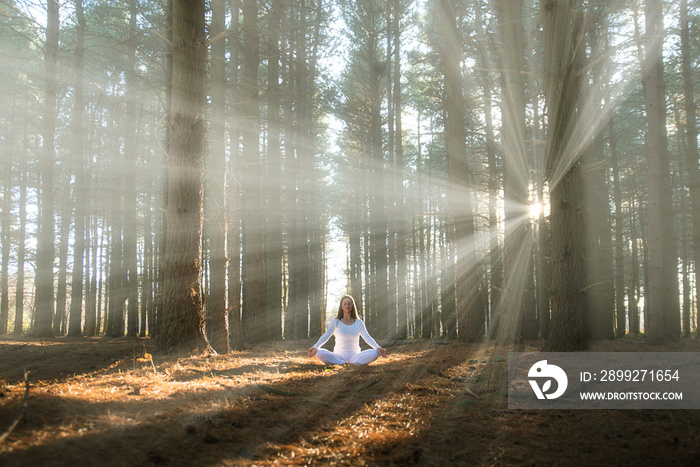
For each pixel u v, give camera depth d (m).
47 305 14.52
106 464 2.39
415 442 3.19
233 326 10.35
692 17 13.64
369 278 24.34
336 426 3.55
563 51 7.97
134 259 17.66
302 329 18.72
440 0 12.61
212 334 8.77
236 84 10.52
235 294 10.44
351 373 6.26
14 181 17.19
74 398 3.50
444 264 21.72
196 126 7.51
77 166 16.19
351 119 19.00
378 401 4.43
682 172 16.56
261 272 13.30
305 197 18.52
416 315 21.75
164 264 7.32
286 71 17.34
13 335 16.05
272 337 16.62
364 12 18.92
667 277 11.84
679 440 3.23
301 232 18.05
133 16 16.17
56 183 18.23
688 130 12.64
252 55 12.64
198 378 5.18
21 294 21.28
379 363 7.61
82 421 2.97
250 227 13.16
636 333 21.91
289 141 17.70
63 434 2.69
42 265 14.47
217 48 10.49
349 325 7.62
